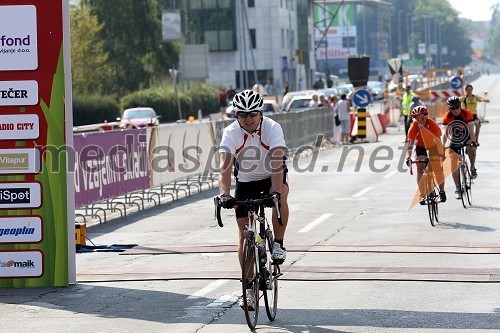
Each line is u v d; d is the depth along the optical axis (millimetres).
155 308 21094
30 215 24312
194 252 29109
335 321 19219
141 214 40781
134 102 139875
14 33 24141
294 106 111500
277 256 19828
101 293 23156
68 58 24281
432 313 19688
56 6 24109
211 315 20141
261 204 18625
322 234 31719
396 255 27062
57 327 19531
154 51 166500
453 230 31844
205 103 162875
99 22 164250
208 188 52531
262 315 20062
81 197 36812
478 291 21828
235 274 24875
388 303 20781
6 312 21219
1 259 24375
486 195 41938
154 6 167750
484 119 109312
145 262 27656
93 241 32625
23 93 24203
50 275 24312
